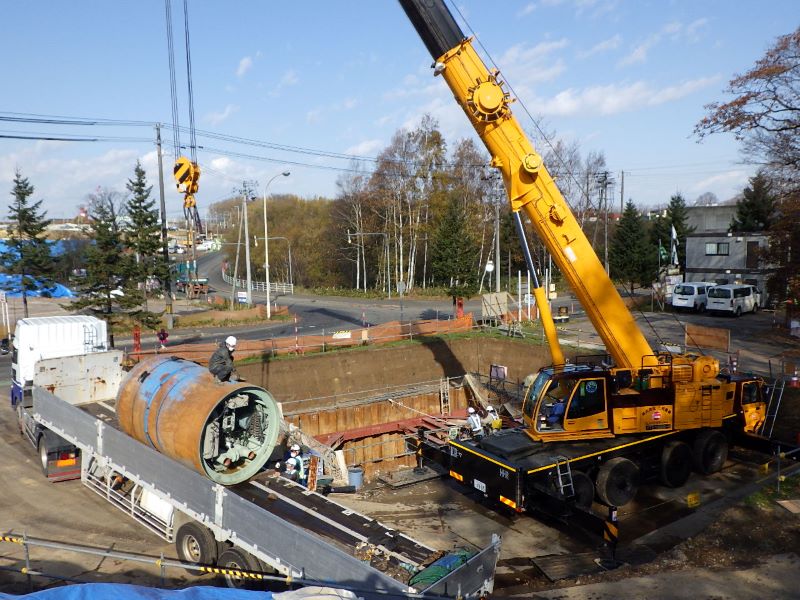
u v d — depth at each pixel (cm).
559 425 1335
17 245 3516
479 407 2412
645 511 1348
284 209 10162
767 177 2839
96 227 2883
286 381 2352
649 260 5197
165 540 1149
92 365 1561
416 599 670
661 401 1364
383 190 6050
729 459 1620
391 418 2319
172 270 3550
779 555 1060
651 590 980
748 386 1508
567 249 1298
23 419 1683
